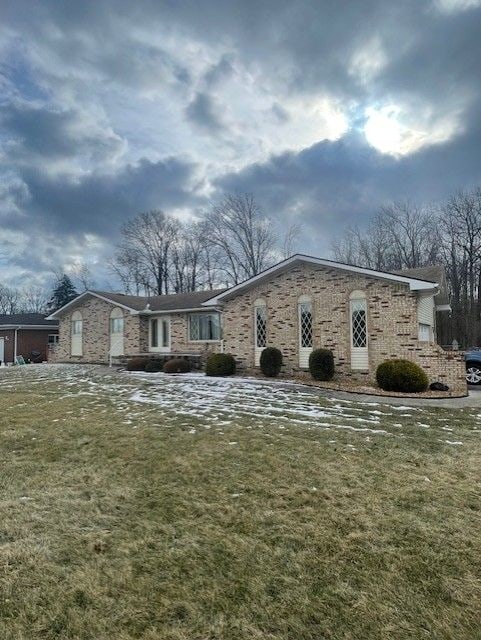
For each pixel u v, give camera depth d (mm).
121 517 3926
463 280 33719
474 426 7496
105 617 2580
